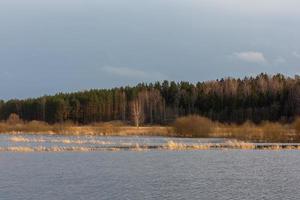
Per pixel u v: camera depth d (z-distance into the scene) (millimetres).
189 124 117625
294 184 46000
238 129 116875
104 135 124312
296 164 61656
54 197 39500
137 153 75188
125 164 61219
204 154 74312
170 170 55750
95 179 48969
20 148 78438
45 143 93812
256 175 51969
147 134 126875
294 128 108688
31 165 59781
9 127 139125
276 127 112188
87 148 81438
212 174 52812
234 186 44844
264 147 85750
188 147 83125
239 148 83875
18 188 43562
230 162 63656
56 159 66312
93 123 199625
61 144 91312
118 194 40750
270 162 63938
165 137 116062
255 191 42281
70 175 51656
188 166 59531
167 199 38875
